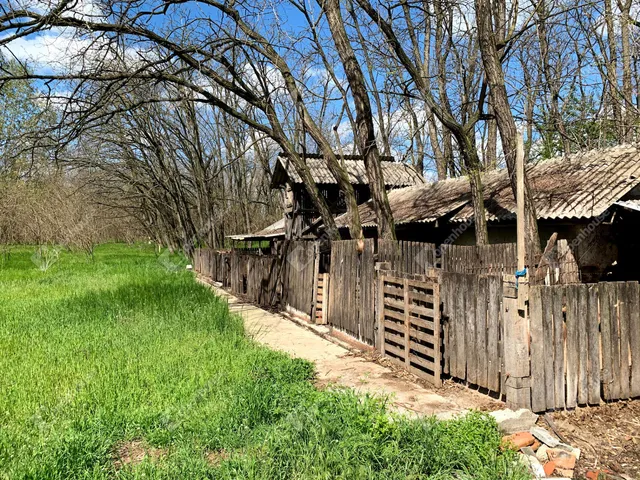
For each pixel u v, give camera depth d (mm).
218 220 37656
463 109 16125
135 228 50469
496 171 15766
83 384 5781
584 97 16906
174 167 34938
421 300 6770
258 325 11258
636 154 11125
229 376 6117
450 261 9609
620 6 15703
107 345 7812
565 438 4773
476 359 5879
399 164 23719
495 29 11148
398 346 7531
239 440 4375
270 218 46312
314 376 6871
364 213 19125
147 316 10258
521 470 3939
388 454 3982
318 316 11023
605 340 5586
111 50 11578
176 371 6305
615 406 5535
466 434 4332
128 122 28641
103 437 4348
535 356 5238
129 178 33875
